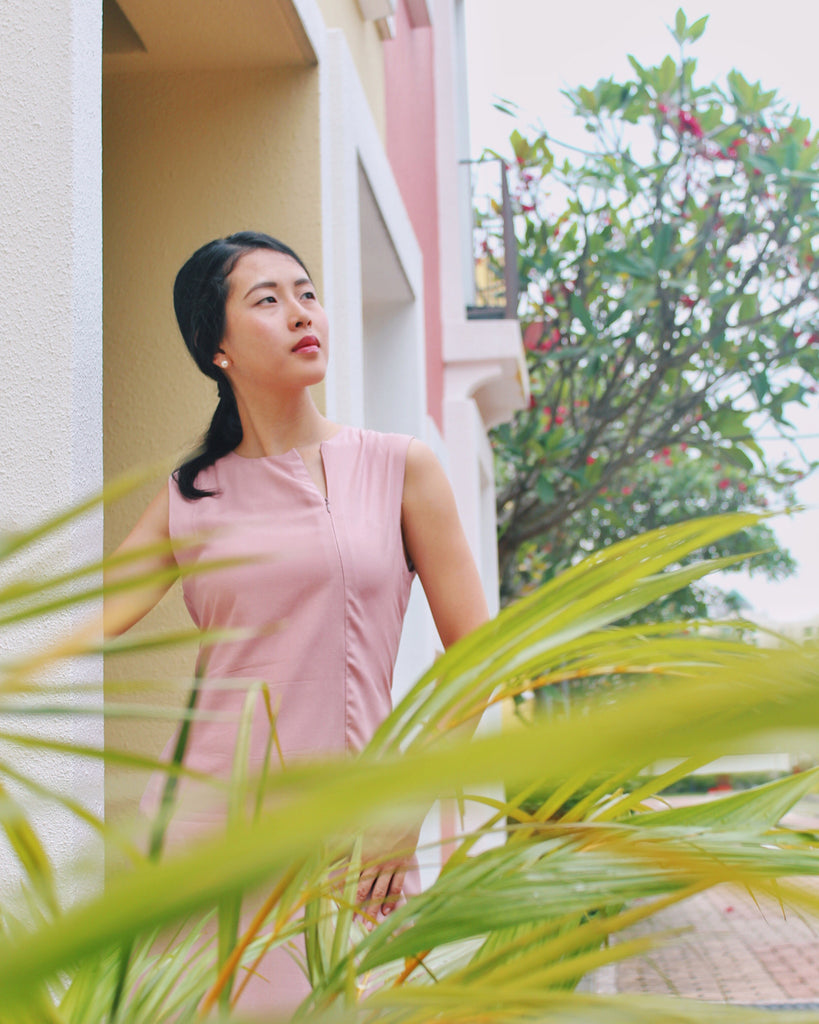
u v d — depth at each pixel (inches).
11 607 44.6
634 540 26.4
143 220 130.4
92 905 11.7
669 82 388.5
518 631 25.9
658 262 378.9
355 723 70.2
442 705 27.0
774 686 12.6
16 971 11.3
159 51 129.0
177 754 30.2
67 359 74.9
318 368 79.0
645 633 27.5
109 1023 28.7
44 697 64.4
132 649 20.8
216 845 11.8
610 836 28.3
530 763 10.3
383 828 35.5
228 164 130.9
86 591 20.2
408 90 275.1
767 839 28.2
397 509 76.5
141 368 126.4
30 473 73.6
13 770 22.3
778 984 167.6
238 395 80.5
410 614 201.6
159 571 20.4
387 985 37.1
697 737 10.6
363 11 190.7
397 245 191.2
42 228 76.9
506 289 354.9
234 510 75.7
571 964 23.4
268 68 131.7
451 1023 25.1
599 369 433.1
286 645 70.6
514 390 344.8
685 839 26.8
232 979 26.6
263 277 79.8
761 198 392.5
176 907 11.8
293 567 71.6
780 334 403.5
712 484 559.5
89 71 81.1
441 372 311.6
